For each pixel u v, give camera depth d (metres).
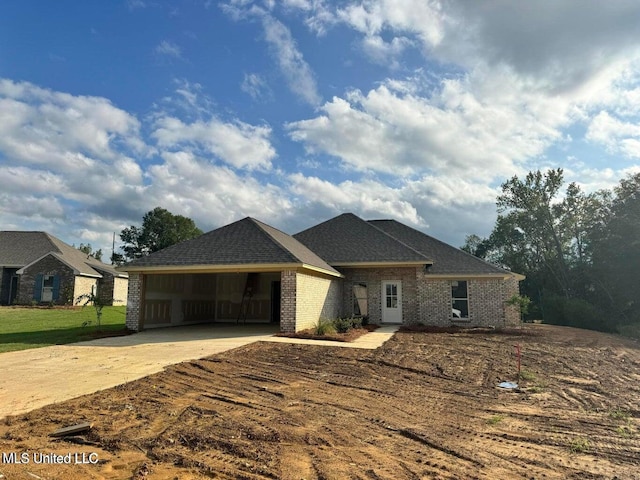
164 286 19.66
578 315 24.39
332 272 19.17
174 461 4.67
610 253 29.52
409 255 20.97
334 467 4.66
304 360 11.10
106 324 20.78
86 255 39.94
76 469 4.38
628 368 11.46
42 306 29.77
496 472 4.70
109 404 6.76
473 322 20.23
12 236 35.84
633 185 29.48
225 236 18.25
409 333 17.44
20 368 9.51
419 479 4.43
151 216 61.91
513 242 46.44
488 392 8.57
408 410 7.14
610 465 4.99
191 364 10.10
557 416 7.01
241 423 6.03
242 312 23.97
